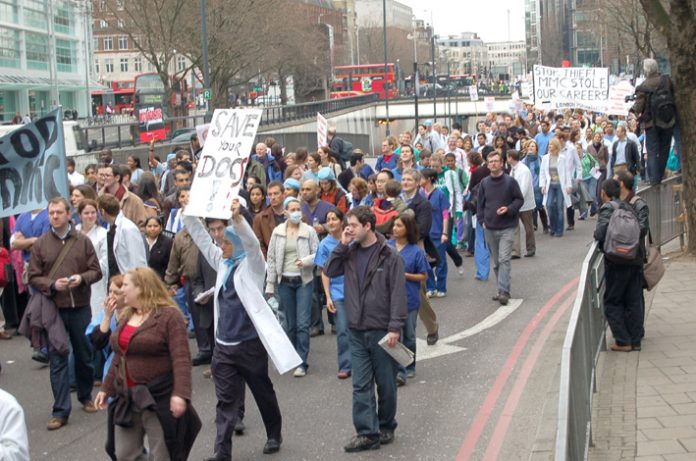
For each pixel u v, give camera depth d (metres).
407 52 151.62
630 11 53.22
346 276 8.12
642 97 15.29
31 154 10.88
